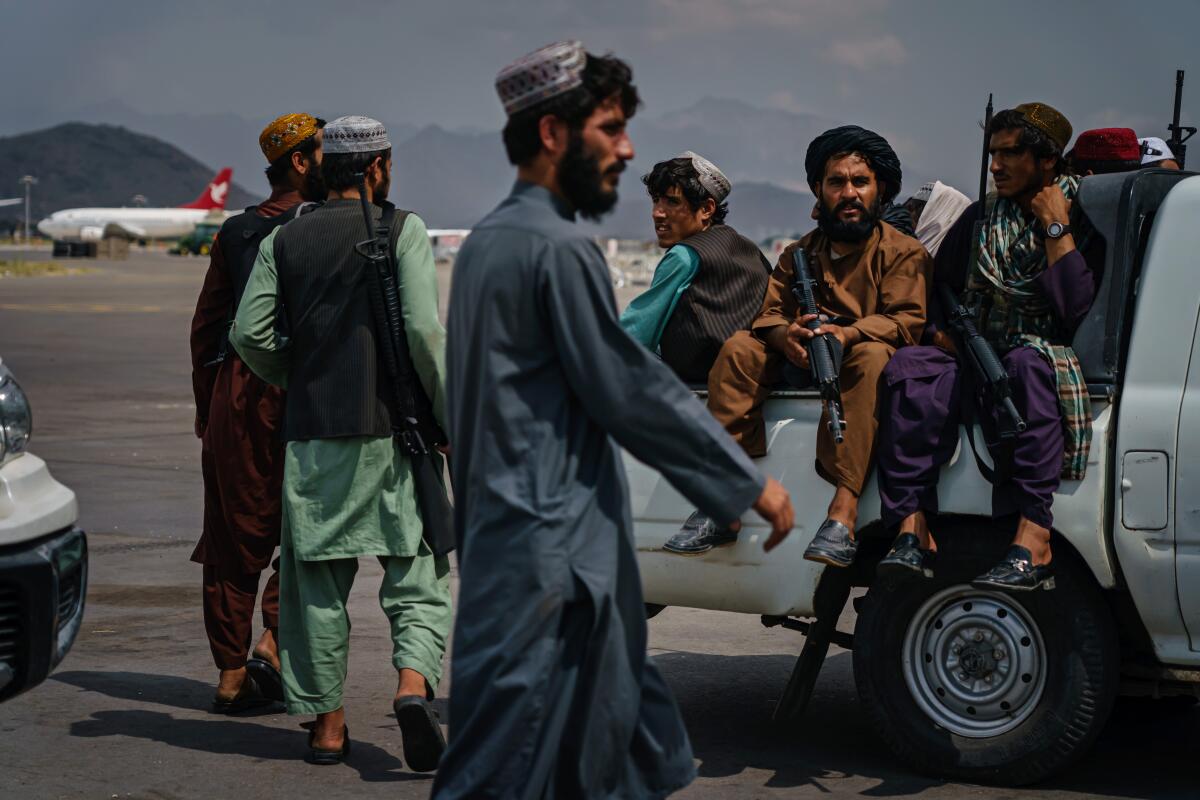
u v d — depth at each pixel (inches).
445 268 3107.8
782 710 186.4
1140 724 213.3
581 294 115.8
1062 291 175.0
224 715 212.7
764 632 268.8
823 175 189.3
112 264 3056.1
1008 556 168.9
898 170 190.2
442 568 187.8
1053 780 182.7
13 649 157.9
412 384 182.7
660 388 116.4
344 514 181.5
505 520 116.6
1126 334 175.6
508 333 117.2
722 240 202.7
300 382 183.5
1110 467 172.1
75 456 470.0
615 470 121.2
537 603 115.6
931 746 180.7
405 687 177.8
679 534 186.1
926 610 181.2
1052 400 170.9
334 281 181.8
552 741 116.6
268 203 218.4
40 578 158.1
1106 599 178.5
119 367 788.0
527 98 118.5
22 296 1594.5
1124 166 220.5
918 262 188.1
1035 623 176.1
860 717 213.5
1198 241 172.9
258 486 208.4
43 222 5915.4
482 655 116.6
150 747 195.6
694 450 116.6
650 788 123.0
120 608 277.3
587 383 116.2
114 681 229.1
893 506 174.7
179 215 6008.9
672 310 201.0
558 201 120.0
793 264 192.1
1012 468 171.3
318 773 185.3
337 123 189.0
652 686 123.6
